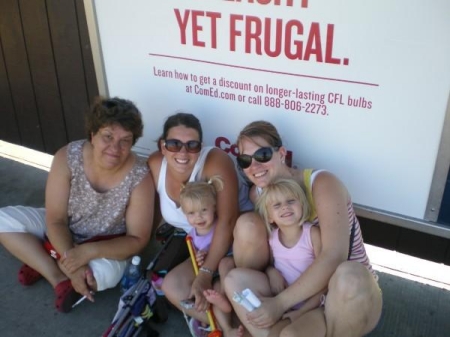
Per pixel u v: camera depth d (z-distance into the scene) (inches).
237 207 98.0
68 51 126.9
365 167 98.2
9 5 129.2
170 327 99.4
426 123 89.2
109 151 94.0
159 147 99.4
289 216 84.6
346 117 95.5
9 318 102.2
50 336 98.3
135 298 94.3
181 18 102.2
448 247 105.0
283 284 89.1
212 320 90.5
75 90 132.3
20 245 104.4
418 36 83.6
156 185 102.1
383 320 98.8
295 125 101.0
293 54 94.6
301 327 80.2
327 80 93.7
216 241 96.2
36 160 156.3
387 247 112.6
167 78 110.3
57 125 141.9
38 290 108.4
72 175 100.7
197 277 94.0
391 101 90.3
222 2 96.4
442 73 84.3
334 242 83.5
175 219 102.5
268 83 99.4
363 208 102.1
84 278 98.7
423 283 107.5
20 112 146.4
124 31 110.0
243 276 87.4
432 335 95.5
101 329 99.3
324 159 101.5
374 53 88.0
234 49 99.7
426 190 94.8
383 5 83.9
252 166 88.4
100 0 109.1
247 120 105.3
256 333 85.7
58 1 120.8
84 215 103.8
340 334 81.7
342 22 88.0
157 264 99.7
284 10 91.6
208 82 105.9
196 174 97.1
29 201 137.1
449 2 79.4
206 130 111.3
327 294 81.6
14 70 139.2
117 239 101.6
